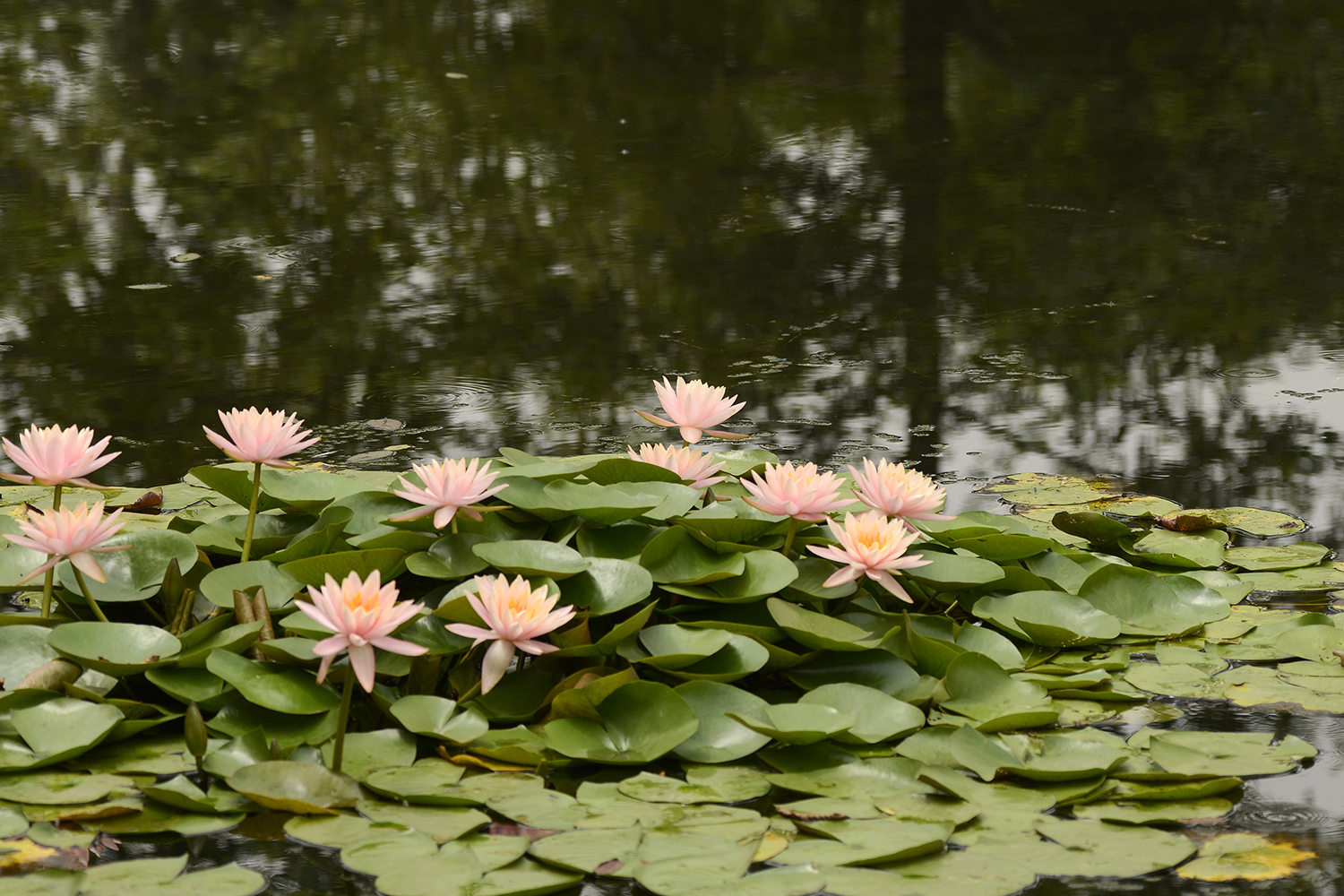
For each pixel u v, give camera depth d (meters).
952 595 2.70
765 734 2.07
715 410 2.85
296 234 6.61
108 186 7.51
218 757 2.02
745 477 3.10
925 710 2.28
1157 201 7.29
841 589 2.48
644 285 5.84
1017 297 5.69
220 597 2.38
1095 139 8.74
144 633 2.28
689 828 1.85
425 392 4.45
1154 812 1.93
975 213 7.05
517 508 2.62
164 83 10.52
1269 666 2.46
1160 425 4.16
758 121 9.28
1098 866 1.76
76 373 4.59
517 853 1.79
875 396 4.47
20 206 7.05
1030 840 1.83
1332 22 12.59
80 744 2.01
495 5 14.46
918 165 8.11
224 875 1.74
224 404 4.29
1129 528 3.21
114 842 1.85
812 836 1.86
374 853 1.79
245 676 2.18
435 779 2.01
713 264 6.16
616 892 1.74
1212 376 4.67
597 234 6.65
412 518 2.43
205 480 2.75
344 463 3.74
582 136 8.84
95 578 2.30
